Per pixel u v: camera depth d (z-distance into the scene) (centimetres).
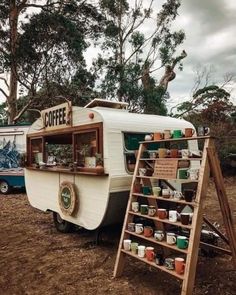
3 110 2548
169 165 396
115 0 1925
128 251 411
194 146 627
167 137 429
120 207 507
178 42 2136
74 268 450
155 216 399
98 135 505
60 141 712
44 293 379
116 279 408
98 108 555
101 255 499
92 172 505
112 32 1872
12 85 1686
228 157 1561
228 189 1210
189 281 327
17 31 1599
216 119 1883
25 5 1641
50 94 1653
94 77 1811
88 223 530
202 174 353
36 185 705
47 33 1586
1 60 1566
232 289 376
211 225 432
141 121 552
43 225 714
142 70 1967
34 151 732
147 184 438
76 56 1656
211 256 472
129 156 520
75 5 1714
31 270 451
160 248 498
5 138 1195
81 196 547
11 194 1190
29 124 1150
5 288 399
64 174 594
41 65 1623
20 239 610
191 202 355
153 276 413
